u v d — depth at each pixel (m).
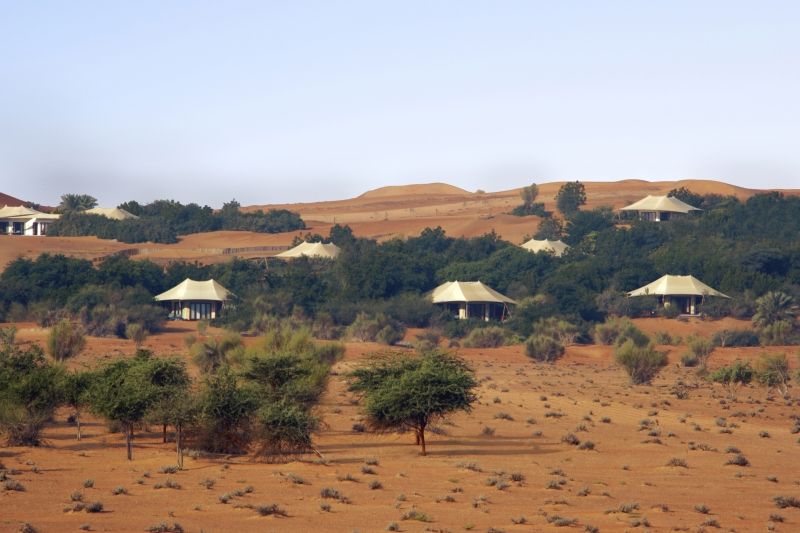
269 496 57.06
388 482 63.06
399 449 79.44
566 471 70.12
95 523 47.62
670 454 80.19
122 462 70.31
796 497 59.34
